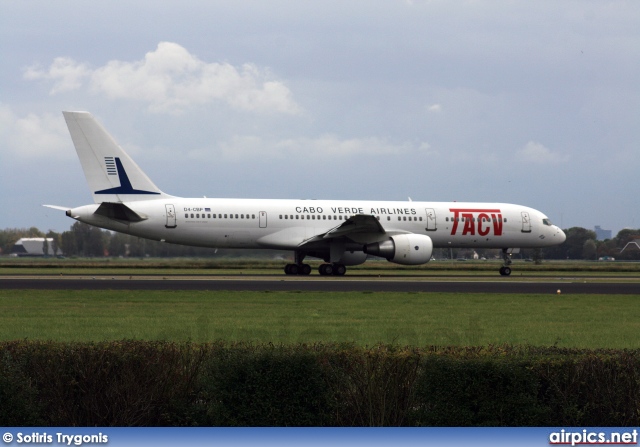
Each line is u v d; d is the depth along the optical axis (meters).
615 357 42.19
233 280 149.12
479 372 40.62
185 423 43.00
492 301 110.06
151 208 163.12
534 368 41.00
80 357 42.53
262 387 41.19
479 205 188.75
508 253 193.12
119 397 42.50
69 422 42.53
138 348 43.69
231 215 167.88
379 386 42.03
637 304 109.19
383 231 168.75
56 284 133.50
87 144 161.88
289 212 171.75
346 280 154.25
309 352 41.97
